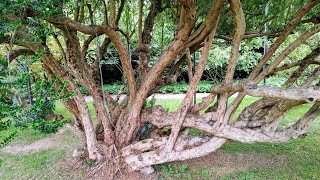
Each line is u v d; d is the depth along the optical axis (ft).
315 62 10.66
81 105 10.69
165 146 10.63
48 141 15.46
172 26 14.65
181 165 11.93
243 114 10.61
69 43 10.98
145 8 15.14
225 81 10.02
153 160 10.64
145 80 10.84
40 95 4.94
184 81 36.55
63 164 12.13
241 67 31.04
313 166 11.64
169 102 28.04
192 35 10.10
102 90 11.93
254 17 13.12
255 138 10.05
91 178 10.80
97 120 12.76
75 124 12.32
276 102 9.90
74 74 11.08
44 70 10.66
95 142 11.05
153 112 11.30
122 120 11.72
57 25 9.54
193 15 8.86
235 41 9.66
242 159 12.59
